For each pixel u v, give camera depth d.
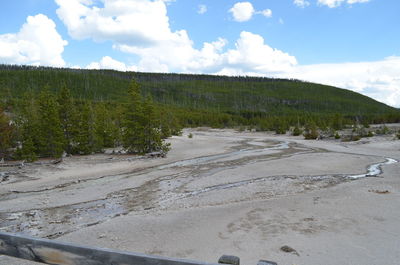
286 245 8.26
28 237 3.51
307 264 7.21
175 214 11.95
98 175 21.69
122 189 17.31
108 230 10.17
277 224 10.24
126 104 34.66
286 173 21.78
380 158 30.23
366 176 20.64
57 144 30.39
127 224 10.77
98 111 44.69
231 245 8.48
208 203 13.98
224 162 27.64
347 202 13.08
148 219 11.31
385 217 10.91
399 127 87.81
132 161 28.45
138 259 2.97
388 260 7.43
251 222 10.55
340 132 74.62
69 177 20.91
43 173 22.09
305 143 51.06
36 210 13.30
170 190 16.94
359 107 194.12
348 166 25.09
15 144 30.00
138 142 33.69
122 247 8.66
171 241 8.98
